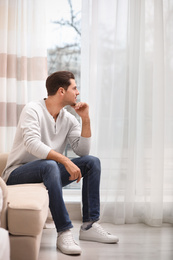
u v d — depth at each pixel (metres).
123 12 2.75
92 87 2.80
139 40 2.75
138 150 2.83
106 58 2.78
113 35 2.78
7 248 1.21
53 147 2.31
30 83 2.84
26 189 1.87
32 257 1.61
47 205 1.85
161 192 2.75
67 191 3.10
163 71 2.74
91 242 2.24
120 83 2.77
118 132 2.78
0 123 2.76
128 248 2.14
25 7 2.79
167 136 2.86
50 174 2.00
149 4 2.78
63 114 2.38
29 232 1.58
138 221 2.84
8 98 2.80
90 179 2.23
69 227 2.02
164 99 2.78
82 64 2.87
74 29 3.15
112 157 2.77
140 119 2.83
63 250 2.00
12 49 2.79
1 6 2.76
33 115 2.18
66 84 2.27
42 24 2.81
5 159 2.51
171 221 2.83
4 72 2.76
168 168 2.86
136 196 2.84
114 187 2.79
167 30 2.81
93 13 2.77
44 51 2.82
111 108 2.77
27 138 2.10
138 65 2.74
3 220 1.57
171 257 1.99
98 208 2.25
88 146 2.37
